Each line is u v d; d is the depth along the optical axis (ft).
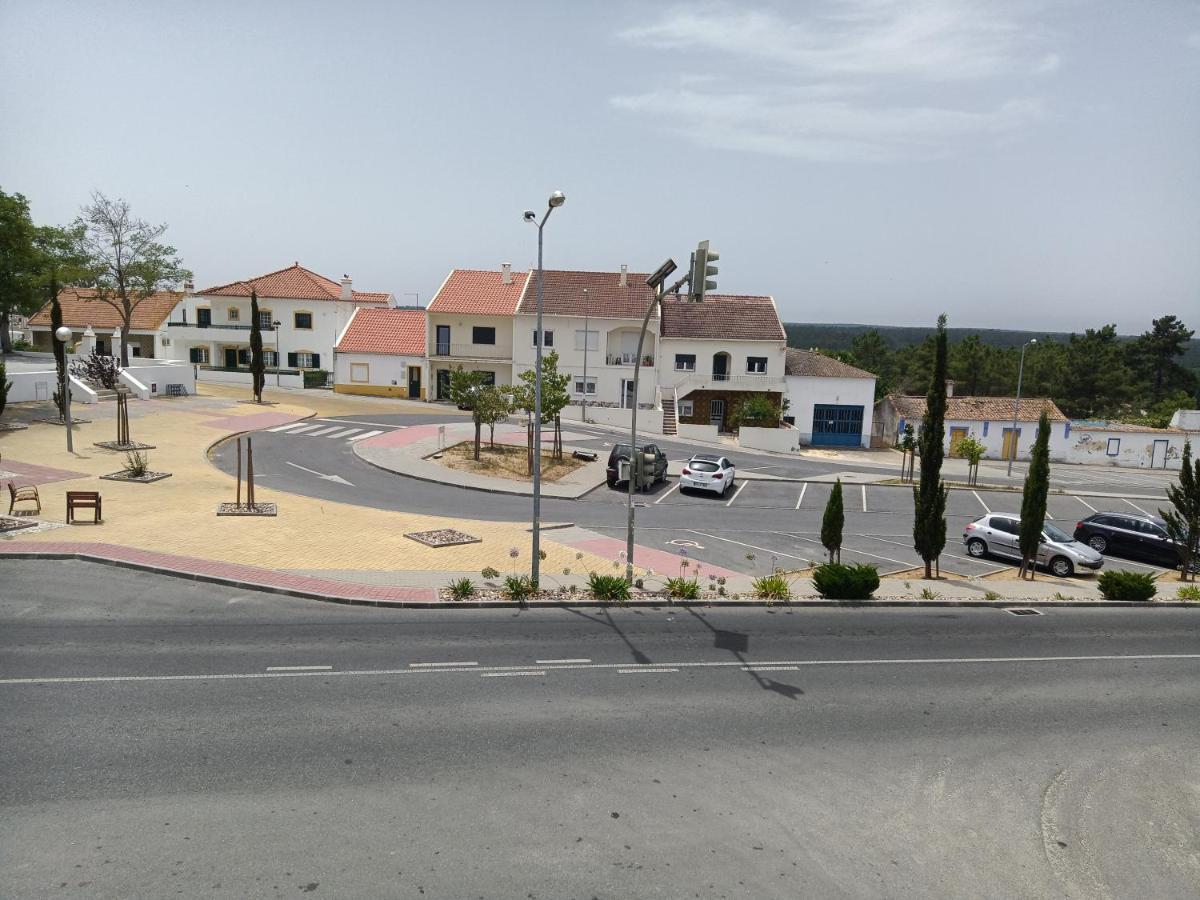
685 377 171.12
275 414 136.46
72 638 43.37
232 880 24.32
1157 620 61.31
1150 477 163.63
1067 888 27.14
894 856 27.99
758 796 31.22
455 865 25.70
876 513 104.58
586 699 39.42
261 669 40.73
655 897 24.79
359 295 224.33
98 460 90.02
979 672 47.06
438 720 36.06
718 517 94.02
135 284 168.25
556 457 119.65
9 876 23.86
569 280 182.09
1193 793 34.09
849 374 174.81
